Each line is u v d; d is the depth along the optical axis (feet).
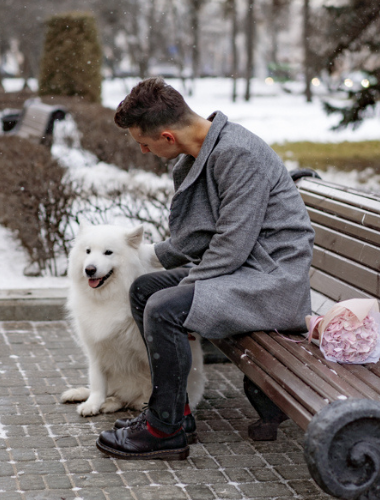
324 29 52.16
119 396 11.66
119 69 142.92
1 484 8.60
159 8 114.83
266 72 149.69
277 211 9.27
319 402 7.17
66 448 9.84
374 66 39.93
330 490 6.61
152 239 19.65
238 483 9.00
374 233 10.66
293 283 8.98
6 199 23.27
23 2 107.24
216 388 13.05
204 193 9.55
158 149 9.53
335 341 8.28
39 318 16.58
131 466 9.33
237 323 8.85
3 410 11.24
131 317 10.78
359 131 59.21
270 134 57.00
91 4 107.55
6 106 64.49
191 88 102.12
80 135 39.45
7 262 21.53
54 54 54.44
